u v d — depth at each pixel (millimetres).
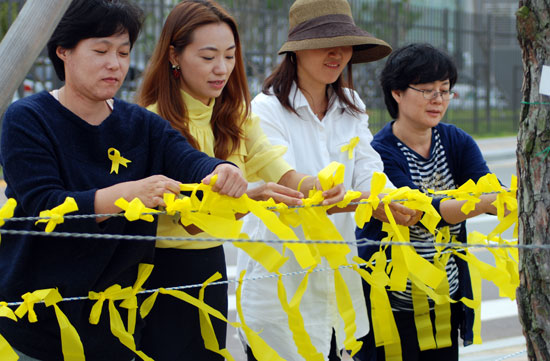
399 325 3180
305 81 3145
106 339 2297
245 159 2916
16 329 2229
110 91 2219
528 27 2057
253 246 2260
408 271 2820
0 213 1998
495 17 20625
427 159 3271
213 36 2660
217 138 2812
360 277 3170
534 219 2102
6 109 2229
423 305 3131
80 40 2174
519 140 2143
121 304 2332
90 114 2262
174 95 2723
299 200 2502
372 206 2557
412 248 2592
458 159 3305
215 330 2719
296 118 3133
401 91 3225
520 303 2174
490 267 2896
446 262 3098
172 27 2695
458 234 3236
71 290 2178
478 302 3100
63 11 2170
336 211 2744
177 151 2395
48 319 2209
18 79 2193
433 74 3121
